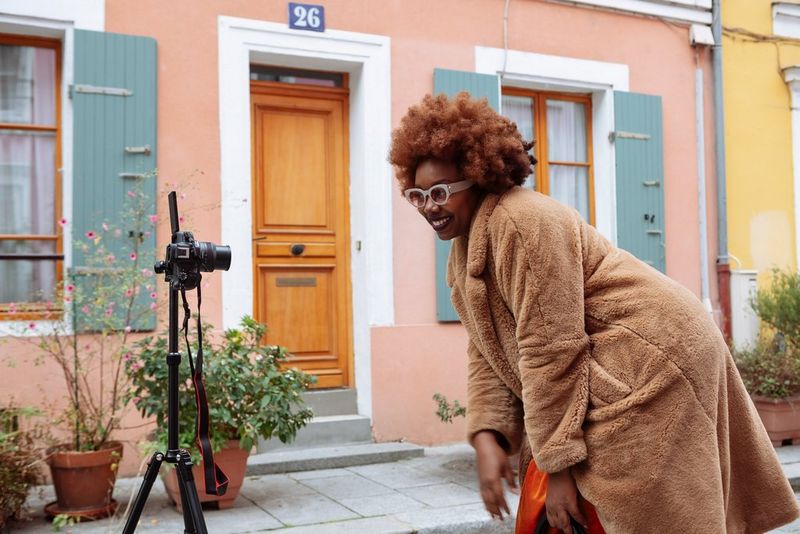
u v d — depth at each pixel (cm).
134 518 246
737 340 706
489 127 196
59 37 514
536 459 179
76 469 402
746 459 198
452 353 606
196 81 538
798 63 763
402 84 601
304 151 591
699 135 718
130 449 500
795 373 613
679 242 705
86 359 465
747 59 745
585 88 675
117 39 513
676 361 175
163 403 406
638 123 687
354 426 570
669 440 173
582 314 181
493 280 194
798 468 530
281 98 585
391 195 592
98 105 507
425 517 408
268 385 428
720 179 718
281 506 430
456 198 199
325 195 596
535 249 179
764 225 742
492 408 206
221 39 545
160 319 496
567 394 179
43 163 514
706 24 725
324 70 600
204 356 421
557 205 190
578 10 671
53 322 452
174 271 245
